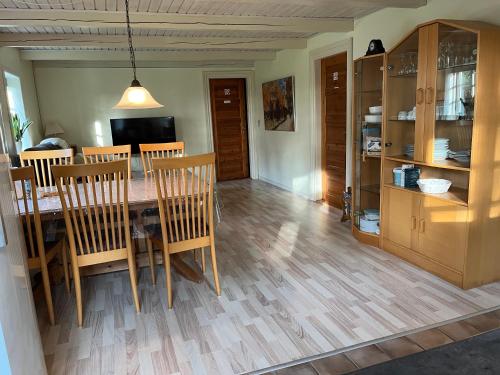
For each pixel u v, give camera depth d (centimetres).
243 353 216
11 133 454
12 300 137
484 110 256
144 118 670
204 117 736
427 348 215
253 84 749
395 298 268
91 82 659
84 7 337
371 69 362
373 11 388
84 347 227
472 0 288
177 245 269
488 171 265
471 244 270
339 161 505
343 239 393
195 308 267
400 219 330
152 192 294
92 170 231
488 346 214
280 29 403
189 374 201
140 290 298
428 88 291
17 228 163
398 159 330
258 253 363
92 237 249
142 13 359
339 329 235
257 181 748
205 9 358
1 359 123
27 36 440
